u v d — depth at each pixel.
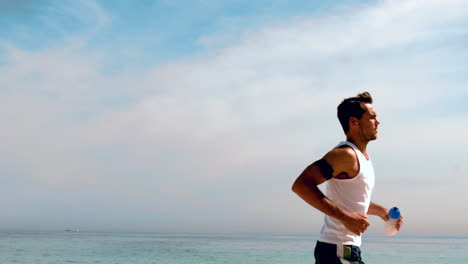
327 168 2.53
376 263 21.08
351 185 2.62
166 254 25.16
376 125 2.76
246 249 33.41
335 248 2.62
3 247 30.31
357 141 2.74
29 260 19.64
